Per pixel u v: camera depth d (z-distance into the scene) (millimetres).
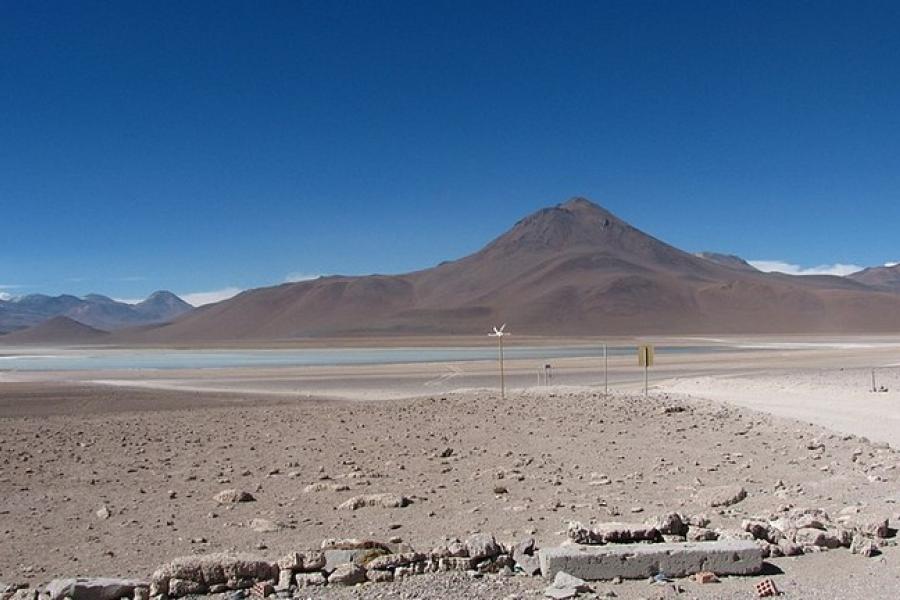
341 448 22281
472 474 17859
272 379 57000
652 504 14469
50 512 14375
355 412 32250
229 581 9523
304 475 18062
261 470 18859
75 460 20531
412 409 32844
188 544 11945
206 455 21297
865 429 25062
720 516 13273
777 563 10555
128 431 26719
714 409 30203
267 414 32094
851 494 15414
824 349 100188
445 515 13758
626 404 32531
